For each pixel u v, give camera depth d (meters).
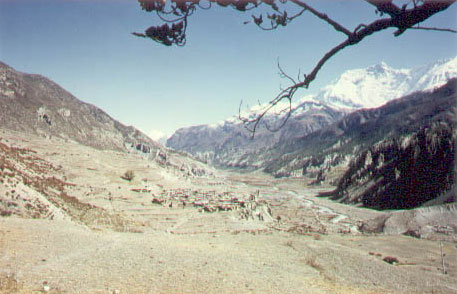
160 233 68.94
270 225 107.44
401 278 46.06
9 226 41.28
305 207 174.62
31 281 23.25
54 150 129.38
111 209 81.31
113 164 155.50
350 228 121.50
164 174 177.62
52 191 71.31
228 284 30.53
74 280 25.02
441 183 153.25
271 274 38.47
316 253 59.94
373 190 189.38
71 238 42.03
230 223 91.56
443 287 42.72
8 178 55.66
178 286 27.55
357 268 50.03
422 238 93.44
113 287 24.77
